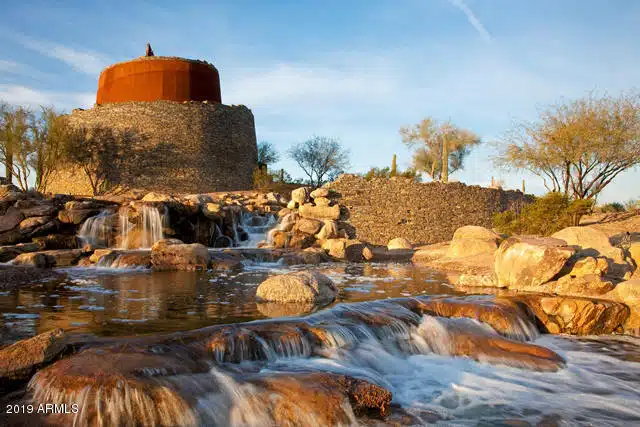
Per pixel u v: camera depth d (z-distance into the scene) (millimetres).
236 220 22625
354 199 25656
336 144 46812
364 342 6543
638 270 10680
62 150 33219
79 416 3854
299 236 21250
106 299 8797
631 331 8789
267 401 4477
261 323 6309
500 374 6371
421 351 6957
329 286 9492
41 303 8297
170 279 11875
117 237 18141
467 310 8320
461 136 52781
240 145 39000
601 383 6207
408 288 10883
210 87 38875
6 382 4309
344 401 4594
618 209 31656
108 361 4562
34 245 15914
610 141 23656
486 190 29000
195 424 4152
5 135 32125
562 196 21891
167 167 34625
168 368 4613
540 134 25844
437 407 5223
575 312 8703
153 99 36281
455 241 18203
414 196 26719
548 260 10320
